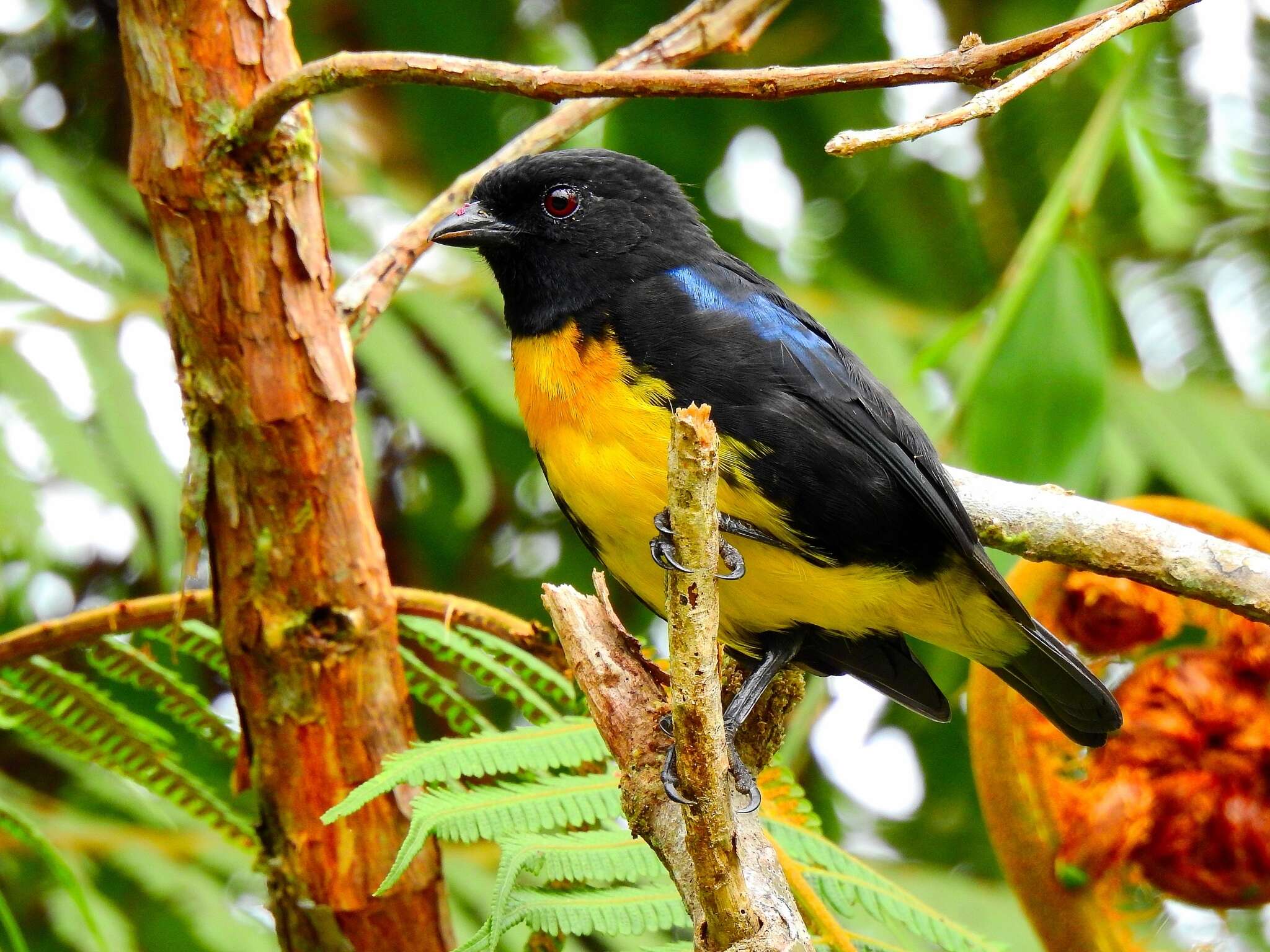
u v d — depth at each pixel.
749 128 12.76
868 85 5.95
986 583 7.63
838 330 12.22
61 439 9.70
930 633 8.23
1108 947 7.54
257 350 6.57
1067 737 7.94
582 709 7.77
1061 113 12.52
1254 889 7.54
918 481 7.55
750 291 8.05
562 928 6.16
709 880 5.05
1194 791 7.51
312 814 7.00
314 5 12.48
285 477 6.68
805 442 7.56
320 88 6.12
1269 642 7.68
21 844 9.70
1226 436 12.05
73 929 9.16
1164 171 12.19
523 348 8.17
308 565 6.80
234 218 6.45
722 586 7.95
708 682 4.94
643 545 7.79
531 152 8.60
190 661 10.73
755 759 7.52
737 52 8.72
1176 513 8.05
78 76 11.91
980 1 12.80
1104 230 12.51
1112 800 7.49
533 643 7.66
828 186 12.82
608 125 12.73
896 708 12.08
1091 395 8.56
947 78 5.95
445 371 12.11
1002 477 8.55
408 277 11.31
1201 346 12.52
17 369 9.93
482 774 6.61
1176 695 7.66
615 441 7.59
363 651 6.93
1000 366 8.66
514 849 6.20
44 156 11.08
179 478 9.98
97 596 11.16
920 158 12.72
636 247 8.28
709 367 7.55
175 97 6.37
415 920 7.11
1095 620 8.27
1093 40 5.61
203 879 9.80
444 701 7.71
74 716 7.49
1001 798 7.66
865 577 7.91
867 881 7.04
